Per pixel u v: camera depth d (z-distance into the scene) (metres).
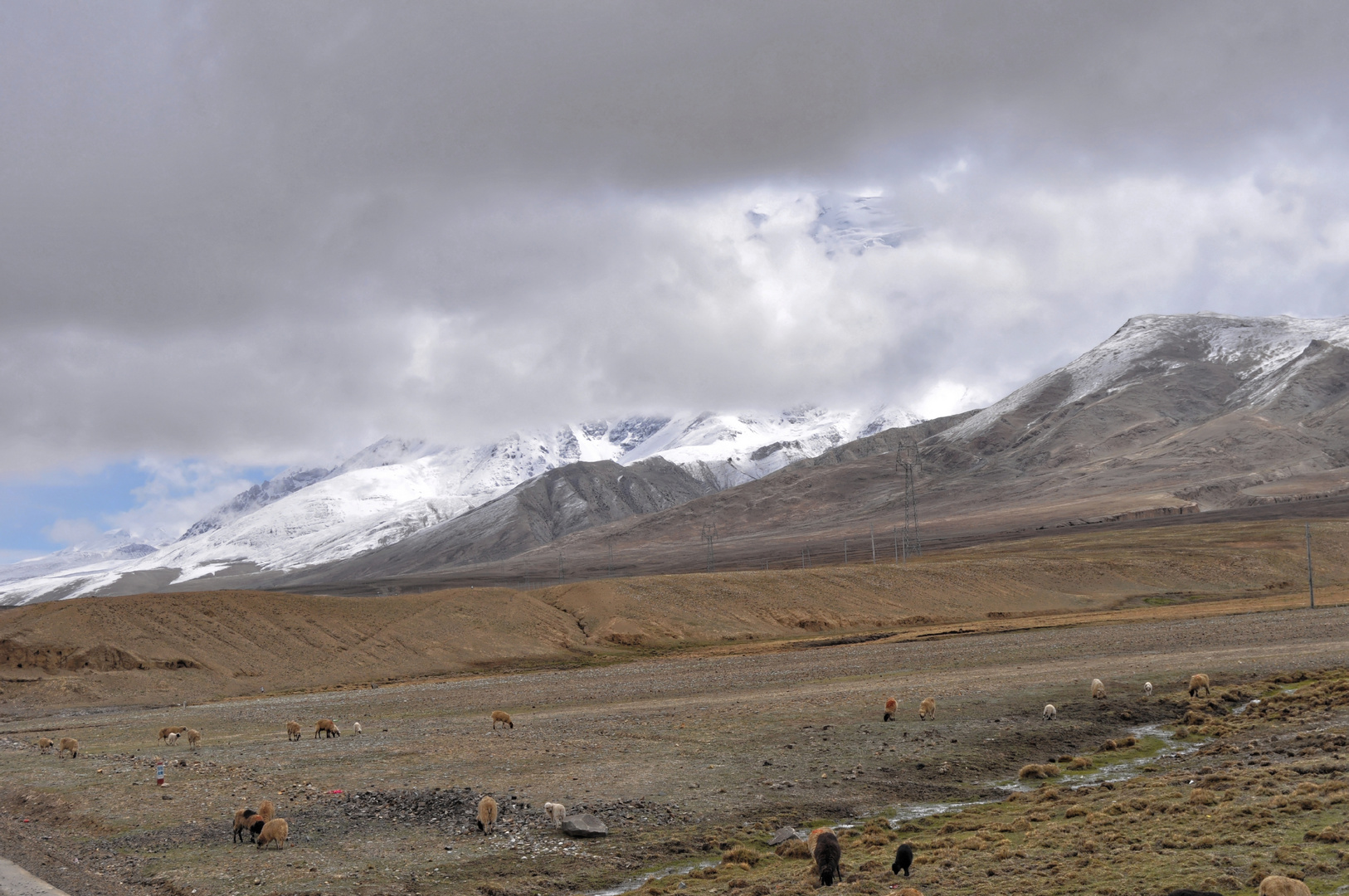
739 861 29.39
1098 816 30.88
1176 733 47.47
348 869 29.02
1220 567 171.62
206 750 53.84
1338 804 28.88
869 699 61.00
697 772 41.31
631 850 30.95
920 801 36.97
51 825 36.16
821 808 35.84
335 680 100.56
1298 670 63.75
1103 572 165.25
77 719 78.81
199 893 27.08
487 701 74.31
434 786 39.75
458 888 27.42
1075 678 65.25
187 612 108.62
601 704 68.88
